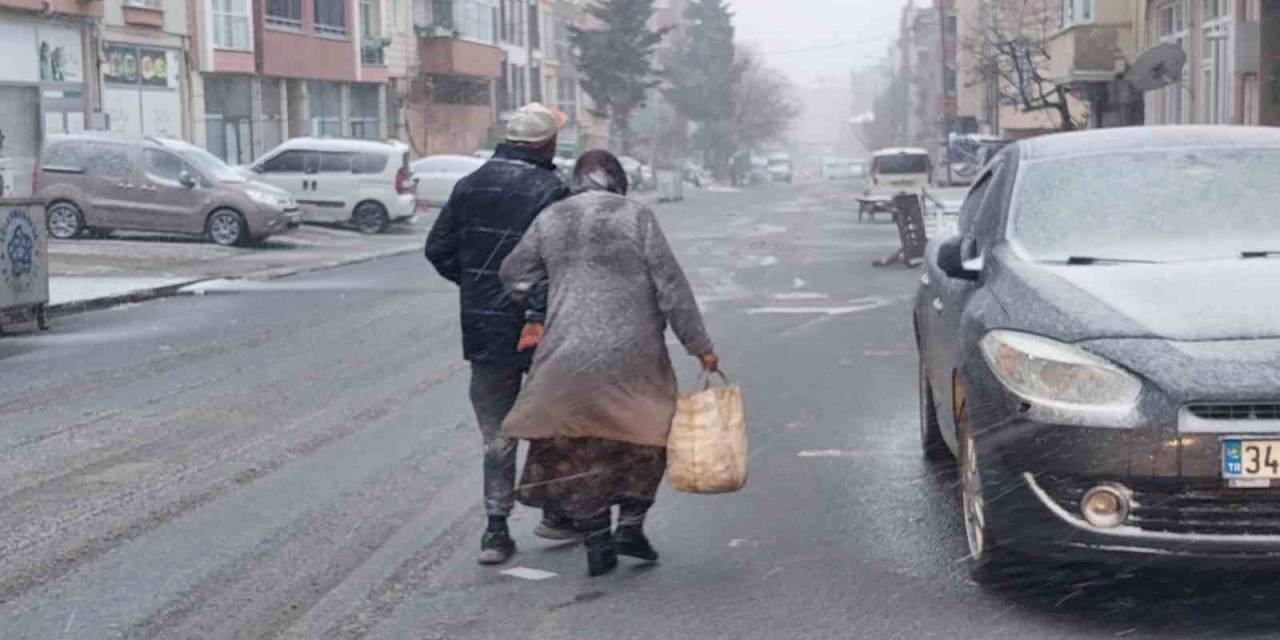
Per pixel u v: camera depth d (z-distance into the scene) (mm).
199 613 6180
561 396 6242
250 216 28469
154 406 11250
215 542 7305
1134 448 5391
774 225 37750
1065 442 5512
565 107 87375
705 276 21734
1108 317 5750
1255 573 6094
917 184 42469
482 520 7691
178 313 18047
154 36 38188
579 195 6426
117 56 36406
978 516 6152
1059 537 5574
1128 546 5449
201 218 28469
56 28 33688
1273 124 25516
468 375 12484
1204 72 29953
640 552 6746
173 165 28562
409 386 11984
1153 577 6273
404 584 6562
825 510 7703
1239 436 5312
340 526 7590
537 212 6680
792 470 8672
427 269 24812
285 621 6062
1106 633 5633
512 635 5840
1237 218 6621
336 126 50562
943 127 68312
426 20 58000
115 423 10555
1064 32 35938
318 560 6965
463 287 6801
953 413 6895
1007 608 5980
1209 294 5855
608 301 6277
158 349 14602
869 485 8242
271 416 10742
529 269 6449
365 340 15047
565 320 6285
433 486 8461
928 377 8336
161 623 6055
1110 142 7285
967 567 6555
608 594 6355
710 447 6309
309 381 12352
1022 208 6938
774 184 102938
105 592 6496
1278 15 25453
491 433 6840
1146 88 28922
